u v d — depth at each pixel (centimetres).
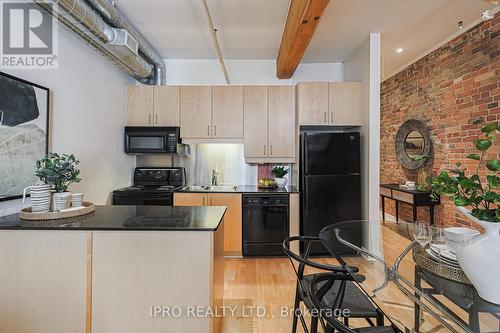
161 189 355
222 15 285
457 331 103
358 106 359
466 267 110
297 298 180
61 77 238
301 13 221
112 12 244
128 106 371
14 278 162
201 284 166
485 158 312
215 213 203
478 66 319
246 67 412
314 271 304
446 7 272
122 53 275
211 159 409
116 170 344
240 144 409
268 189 370
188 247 165
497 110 297
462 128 347
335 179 347
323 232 223
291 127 378
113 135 336
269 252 349
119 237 164
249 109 377
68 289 163
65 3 187
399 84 490
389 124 526
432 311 116
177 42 353
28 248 162
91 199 286
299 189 359
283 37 319
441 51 378
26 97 198
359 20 296
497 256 100
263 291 260
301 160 353
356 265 167
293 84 416
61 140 238
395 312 121
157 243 165
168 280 165
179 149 371
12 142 186
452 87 361
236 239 349
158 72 390
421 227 163
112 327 165
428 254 156
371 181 335
